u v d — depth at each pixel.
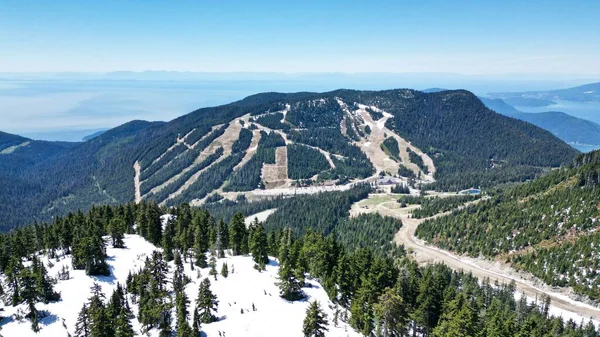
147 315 78.81
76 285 93.12
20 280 78.94
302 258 97.44
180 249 117.50
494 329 75.31
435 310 84.19
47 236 113.44
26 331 76.81
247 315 82.38
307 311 72.81
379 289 87.56
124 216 144.88
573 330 97.75
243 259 114.25
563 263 132.12
